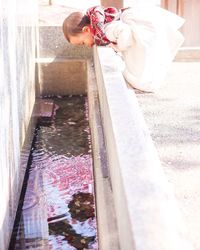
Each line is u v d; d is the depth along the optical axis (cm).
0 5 238
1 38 239
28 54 387
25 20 368
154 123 285
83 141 399
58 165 355
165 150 245
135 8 360
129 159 149
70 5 588
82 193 310
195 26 599
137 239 108
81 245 253
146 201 124
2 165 233
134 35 345
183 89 356
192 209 187
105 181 211
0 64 235
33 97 423
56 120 450
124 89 226
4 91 245
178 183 208
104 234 167
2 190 232
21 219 281
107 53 320
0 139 229
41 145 394
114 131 171
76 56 499
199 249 162
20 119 318
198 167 224
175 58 438
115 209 179
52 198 306
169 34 357
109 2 482
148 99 333
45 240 258
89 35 362
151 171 140
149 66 344
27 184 328
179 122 287
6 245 242
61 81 501
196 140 259
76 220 278
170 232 110
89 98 390
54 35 494
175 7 596
